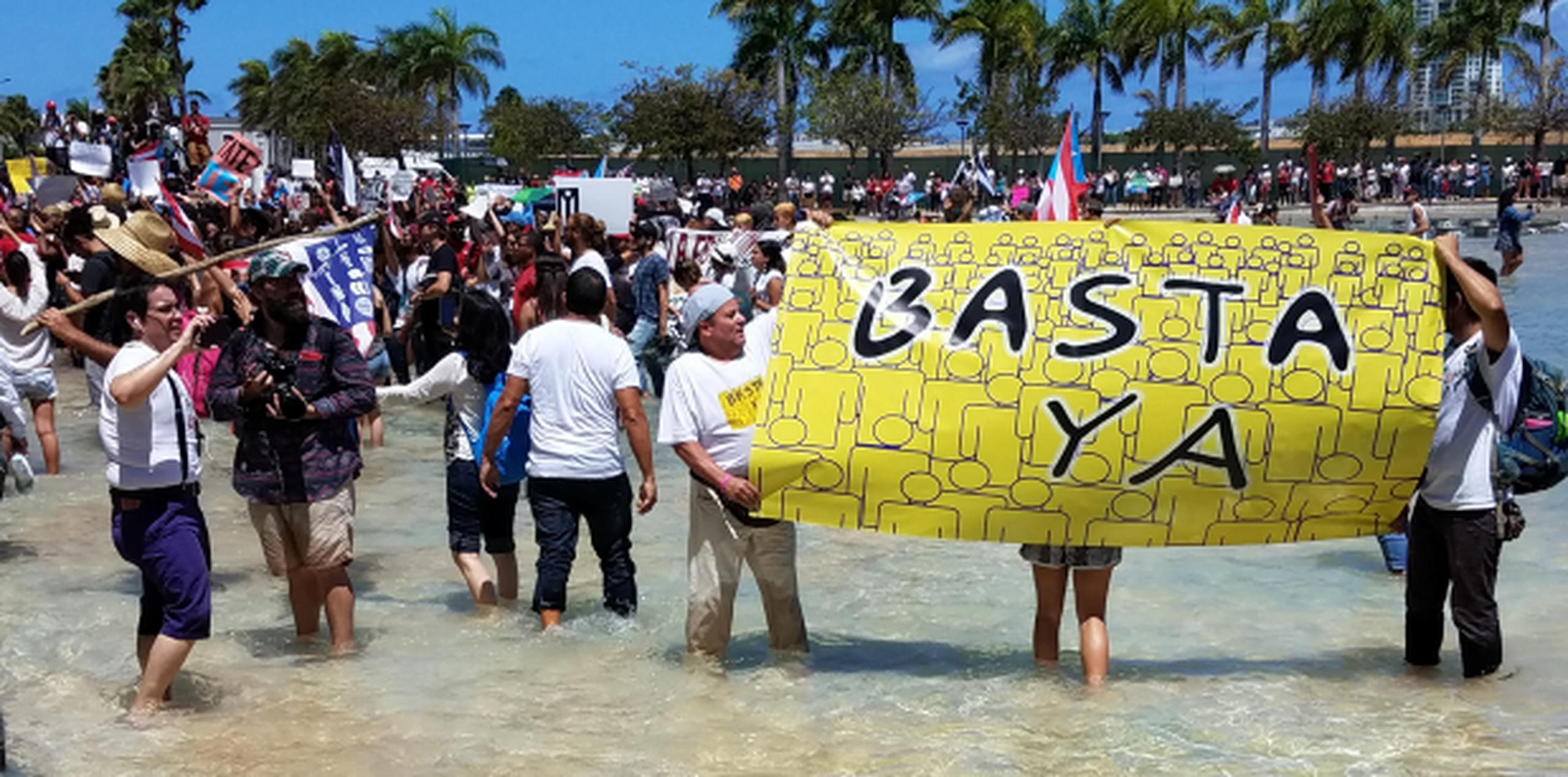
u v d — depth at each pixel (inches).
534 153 2266.2
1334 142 2066.9
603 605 275.7
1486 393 220.8
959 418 225.0
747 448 235.3
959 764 199.8
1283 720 215.3
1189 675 238.1
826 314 229.1
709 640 245.8
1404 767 195.9
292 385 237.0
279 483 244.1
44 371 417.4
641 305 521.7
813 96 2102.6
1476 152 2333.9
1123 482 224.4
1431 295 221.0
